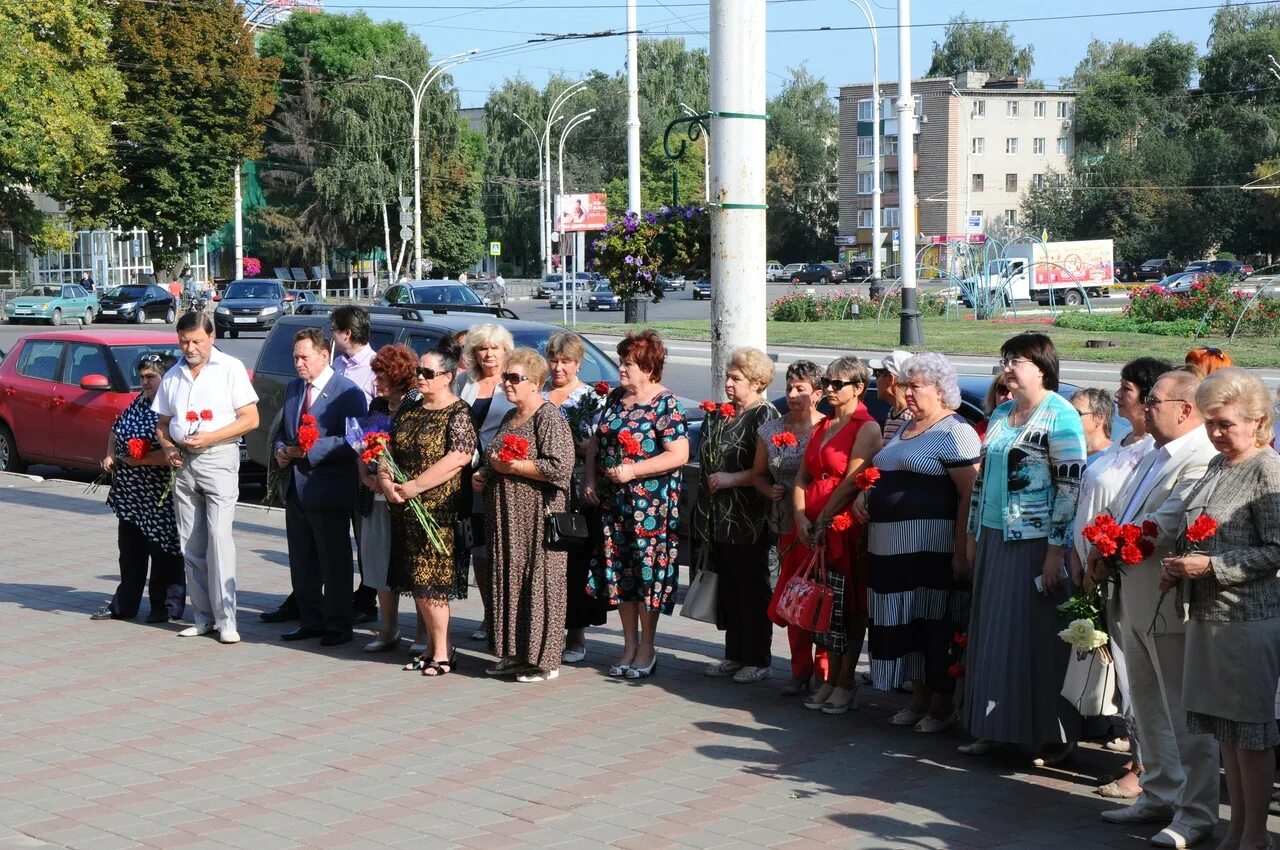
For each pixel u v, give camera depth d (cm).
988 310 4631
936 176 10362
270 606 983
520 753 652
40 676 793
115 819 563
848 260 10725
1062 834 550
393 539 804
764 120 857
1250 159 9212
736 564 777
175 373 862
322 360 866
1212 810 539
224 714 717
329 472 852
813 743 673
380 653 854
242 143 6362
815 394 749
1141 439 573
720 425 778
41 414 1579
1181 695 537
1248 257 9244
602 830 549
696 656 852
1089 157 9844
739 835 545
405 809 574
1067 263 6488
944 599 676
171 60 6041
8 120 4706
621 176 9481
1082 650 555
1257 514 493
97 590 1032
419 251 5747
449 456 775
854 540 712
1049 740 618
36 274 6669
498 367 839
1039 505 609
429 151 7231
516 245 9575
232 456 867
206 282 7531
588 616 830
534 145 9306
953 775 627
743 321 856
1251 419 497
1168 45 10469
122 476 920
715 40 847
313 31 7944
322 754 650
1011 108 10375
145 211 6178
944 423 673
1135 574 544
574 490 795
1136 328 3803
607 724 702
